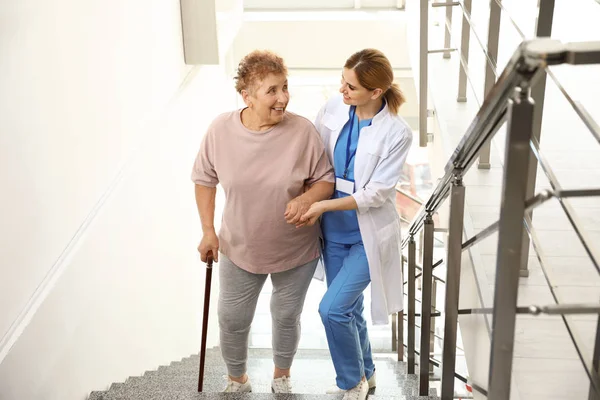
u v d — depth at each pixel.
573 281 2.13
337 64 6.83
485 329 1.83
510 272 1.24
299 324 2.85
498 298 1.26
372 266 2.62
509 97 1.19
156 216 4.01
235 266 2.65
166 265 4.32
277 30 6.74
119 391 2.89
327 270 2.81
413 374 3.63
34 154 2.24
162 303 4.18
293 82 7.01
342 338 2.61
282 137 2.44
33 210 2.24
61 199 2.49
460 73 3.41
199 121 5.52
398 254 2.72
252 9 7.07
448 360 2.08
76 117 2.63
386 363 4.40
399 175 2.56
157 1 3.99
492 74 2.73
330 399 2.63
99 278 2.89
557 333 1.94
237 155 2.46
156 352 4.01
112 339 3.10
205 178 2.62
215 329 6.50
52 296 2.38
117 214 3.16
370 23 6.63
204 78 5.78
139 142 3.59
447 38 4.09
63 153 2.50
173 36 4.40
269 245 2.58
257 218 2.52
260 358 5.25
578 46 1.04
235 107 7.66
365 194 2.50
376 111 2.58
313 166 2.51
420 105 3.97
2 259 2.02
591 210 2.48
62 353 2.48
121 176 3.23
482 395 1.88
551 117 2.99
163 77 4.16
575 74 3.32
